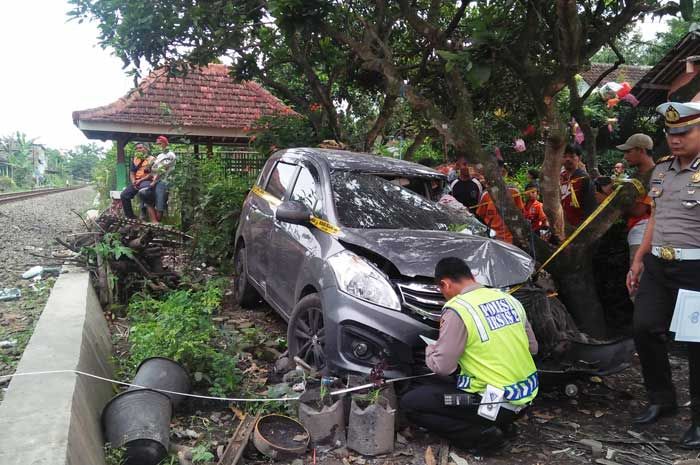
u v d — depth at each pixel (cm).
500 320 362
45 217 1609
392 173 573
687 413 458
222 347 529
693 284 396
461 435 378
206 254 853
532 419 445
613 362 439
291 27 698
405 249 434
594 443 400
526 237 591
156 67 913
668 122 399
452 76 602
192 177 895
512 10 717
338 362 410
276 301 556
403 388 409
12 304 616
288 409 413
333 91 1238
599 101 1461
